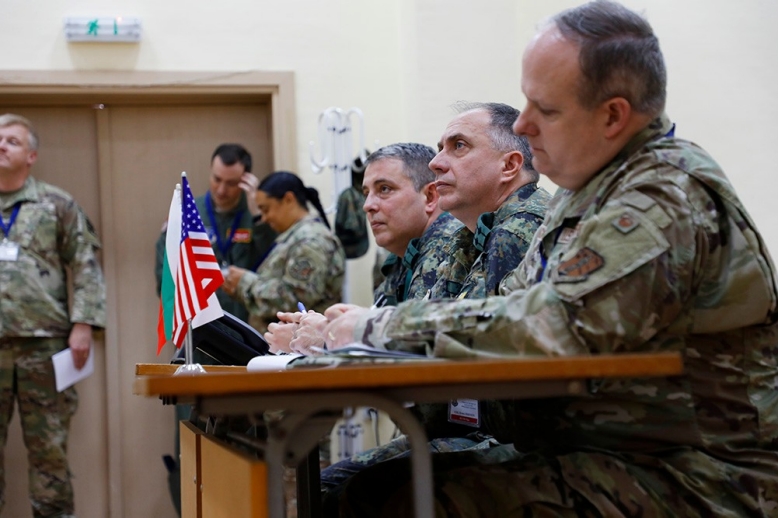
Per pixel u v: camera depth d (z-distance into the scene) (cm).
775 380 144
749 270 139
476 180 226
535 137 154
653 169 141
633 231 134
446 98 450
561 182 156
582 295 131
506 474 141
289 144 486
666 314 135
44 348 436
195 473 183
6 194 442
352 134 490
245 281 416
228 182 454
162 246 463
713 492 138
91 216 493
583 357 109
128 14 478
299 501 194
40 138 491
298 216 427
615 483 137
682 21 375
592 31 147
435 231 269
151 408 491
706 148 370
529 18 452
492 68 453
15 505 466
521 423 158
